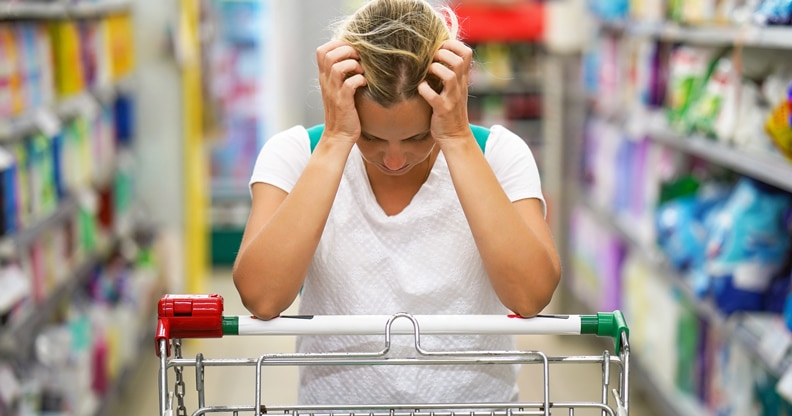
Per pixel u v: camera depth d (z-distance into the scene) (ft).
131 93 21.30
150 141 21.63
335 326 6.25
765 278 12.76
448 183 6.99
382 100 6.12
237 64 28.45
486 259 6.49
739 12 12.84
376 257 6.97
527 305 6.49
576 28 22.39
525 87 30.78
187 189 21.93
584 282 21.99
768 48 12.83
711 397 14.39
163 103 21.47
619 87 19.26
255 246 6.43
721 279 12.92
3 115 13.01
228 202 28.30
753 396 12.82
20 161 13.62
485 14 29.40
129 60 21.11
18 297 12.57
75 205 16.47
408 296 6.97
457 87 6.22
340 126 6.38
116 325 18.16
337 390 7.21
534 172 7.09
